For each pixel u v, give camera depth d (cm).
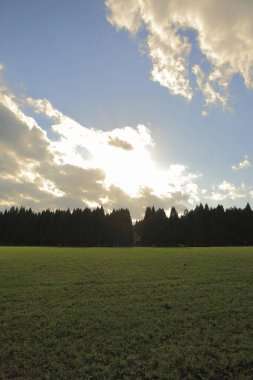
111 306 1998
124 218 16325
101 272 3397
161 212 16138
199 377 1155
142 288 2528
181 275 3102
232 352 1317
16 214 15638
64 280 2911
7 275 3167
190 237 13975
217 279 2830
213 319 1727
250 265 3666
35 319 1748
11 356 1313
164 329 1580
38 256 5409
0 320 1736
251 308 1888
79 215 15688
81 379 1131
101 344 1421
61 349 1370
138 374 1170
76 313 1852
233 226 13562
